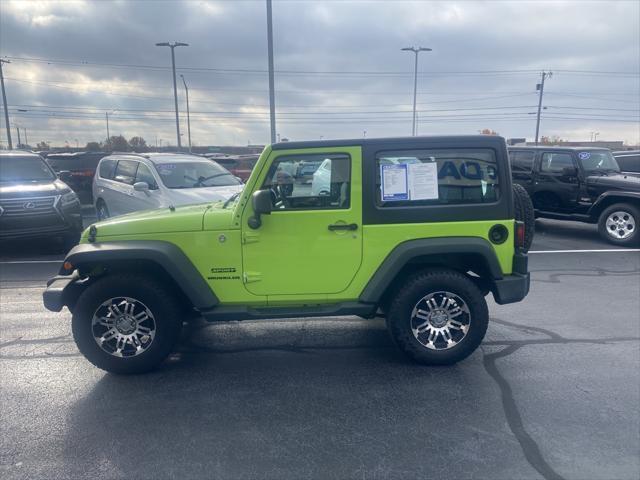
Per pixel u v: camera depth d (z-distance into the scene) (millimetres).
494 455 3164
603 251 9422
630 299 6438
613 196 9875
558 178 10594
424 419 3598
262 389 4090
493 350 4801
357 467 3059
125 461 3152
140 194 9664
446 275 4320
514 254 4367
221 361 4652
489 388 4047
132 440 3381
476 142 4230
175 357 4754
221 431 3480
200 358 4723
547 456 3146
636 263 8438
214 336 5258
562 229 11953
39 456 3211
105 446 3314
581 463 3072
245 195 4199
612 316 5773
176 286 4480
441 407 3758
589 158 10547
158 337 4289
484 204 4270
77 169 15766
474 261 4531
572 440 3316
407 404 3812
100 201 11586
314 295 4332
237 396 3979
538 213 11039
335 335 5258
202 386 4156
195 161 10219
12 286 7391
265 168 4180
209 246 4223
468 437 3365
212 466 3092
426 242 4238
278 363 4594
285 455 3193
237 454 3213
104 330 4352
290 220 4203
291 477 2977
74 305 4590
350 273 4301
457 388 4055
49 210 9273
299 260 4266
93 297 4223
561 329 5352
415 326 4402
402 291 4332
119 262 4336
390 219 4234
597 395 3910
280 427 3521
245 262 4254
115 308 4305
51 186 9664
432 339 4422
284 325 5559
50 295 4316
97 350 4293
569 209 10578
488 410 3707
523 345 4914
